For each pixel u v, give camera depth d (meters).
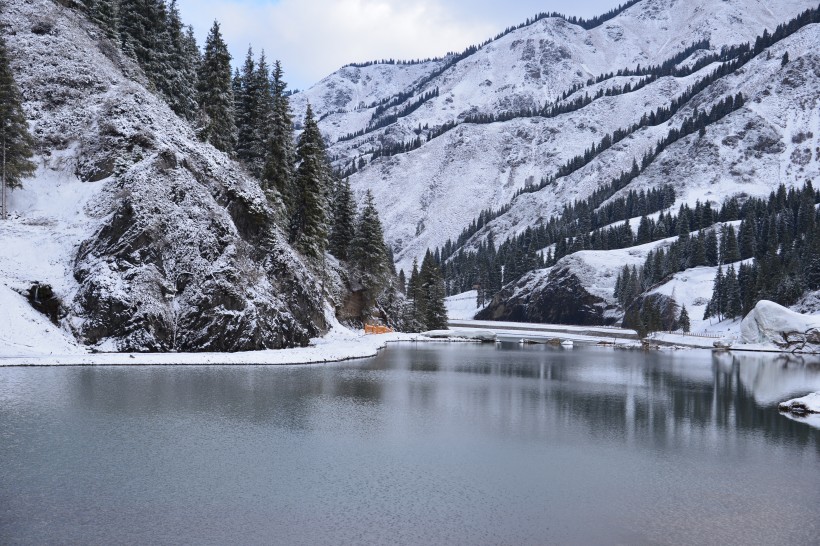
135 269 46.75
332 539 13.27
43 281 44.34
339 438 23.11
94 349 43.62
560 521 14.93
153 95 64.12
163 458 19.23
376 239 91.94
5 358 38.44
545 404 33.53
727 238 166.38
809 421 30.38
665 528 14.65
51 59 59.66
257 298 53.75
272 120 70.81
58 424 23.27
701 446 23.94
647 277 172.12
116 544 12.62
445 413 29.50
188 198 53.16
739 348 98.62
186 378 36.81
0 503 14.85
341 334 73.69
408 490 17.00
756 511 16.06
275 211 67.12
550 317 184.75
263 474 18.00
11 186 49.91
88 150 54.50
